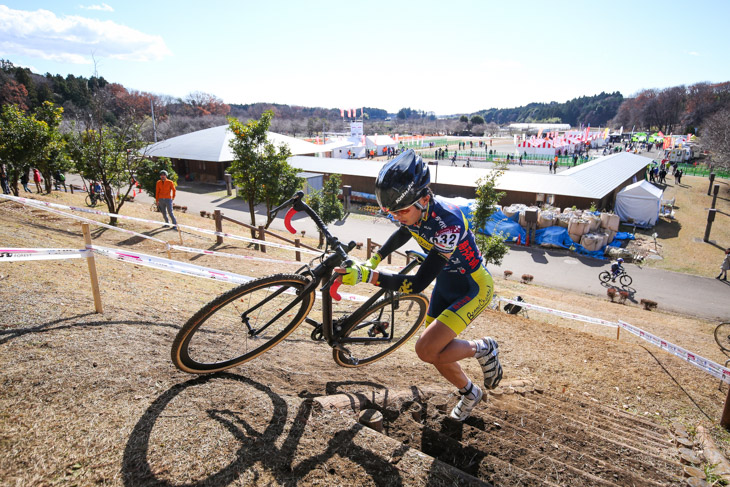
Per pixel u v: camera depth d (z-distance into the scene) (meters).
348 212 29.86
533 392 4.30
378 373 3.67
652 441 3.41
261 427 2.19
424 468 2.04
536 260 20.59
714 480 2.74
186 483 1.75
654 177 45.88
